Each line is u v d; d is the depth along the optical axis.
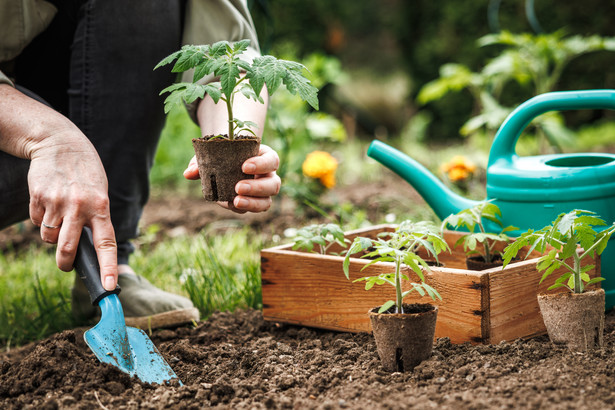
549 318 1.53
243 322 2.03
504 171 1.90
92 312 2.13
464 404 1.25
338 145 6.30
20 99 1.65
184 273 2.41
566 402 1.23
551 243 1.50
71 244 1.50
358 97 7.49
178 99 1.38
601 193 1.80
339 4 7.34
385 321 1.44
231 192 1.56
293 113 4.70
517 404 1.23
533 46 3.92
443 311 1.62
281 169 3.61
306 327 1.90
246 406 1.34
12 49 1.94
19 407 1.38
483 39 3.96
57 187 1.50
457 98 6.95
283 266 1.90
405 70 7.36
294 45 7.22
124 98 2.00
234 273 2.57
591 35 6.33
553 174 1.82
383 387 1.37
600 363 1.40
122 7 1.95
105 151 2.04
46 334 2.16
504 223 1.92
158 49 1.99
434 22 7.05
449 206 2.08
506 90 6.41
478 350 1.53
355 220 3.19
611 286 1.88
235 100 1.77
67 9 2.06
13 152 1.62
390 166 2.17
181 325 2.05
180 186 4.97
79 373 1.48
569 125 6.86
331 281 1.81
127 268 2.15
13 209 2.00
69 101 2.06
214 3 1.96
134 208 2.14
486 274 1.56
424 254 2.04
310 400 1.35
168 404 1.36
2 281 2.67
